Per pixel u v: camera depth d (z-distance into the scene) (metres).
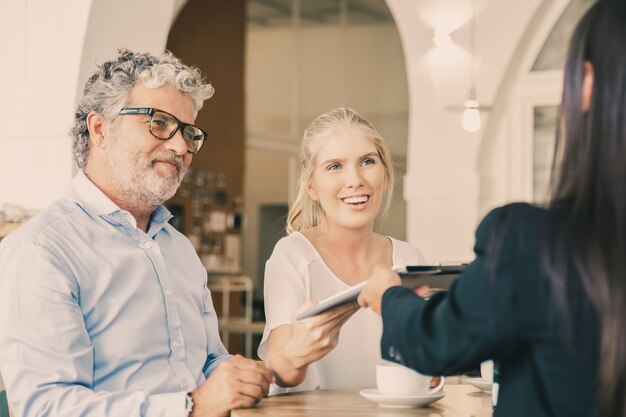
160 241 2.41
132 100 2.26
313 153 2.55
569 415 1.22
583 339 1.20
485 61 6.58
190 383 2.24
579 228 1.22
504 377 1.30
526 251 1.25
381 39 11.18
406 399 1.86
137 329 2.18
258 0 10.50
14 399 1.99
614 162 1.20
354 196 2.50
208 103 9.38
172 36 8.91
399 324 1.39
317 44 10.82
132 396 1.96
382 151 2.57
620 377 1.17
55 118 4.79
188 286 2.41
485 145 6.73
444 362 1.31
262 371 2.00
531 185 6.62
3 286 2.04
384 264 2.60
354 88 10.99
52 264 2.05
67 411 1.93
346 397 2.07
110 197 2.30
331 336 2.03
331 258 2.56
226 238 9.62
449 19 6.64
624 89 1.20
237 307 9.73
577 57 1.26
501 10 6.52
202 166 9.28
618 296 1.17
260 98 10.42
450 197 6.70
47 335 1.99
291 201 2.71
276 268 2.49
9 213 4.55
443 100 6.71
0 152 4.98
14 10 4.95
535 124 6.62
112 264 2.19
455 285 1.33
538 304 1.23
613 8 1.23
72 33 4.73
